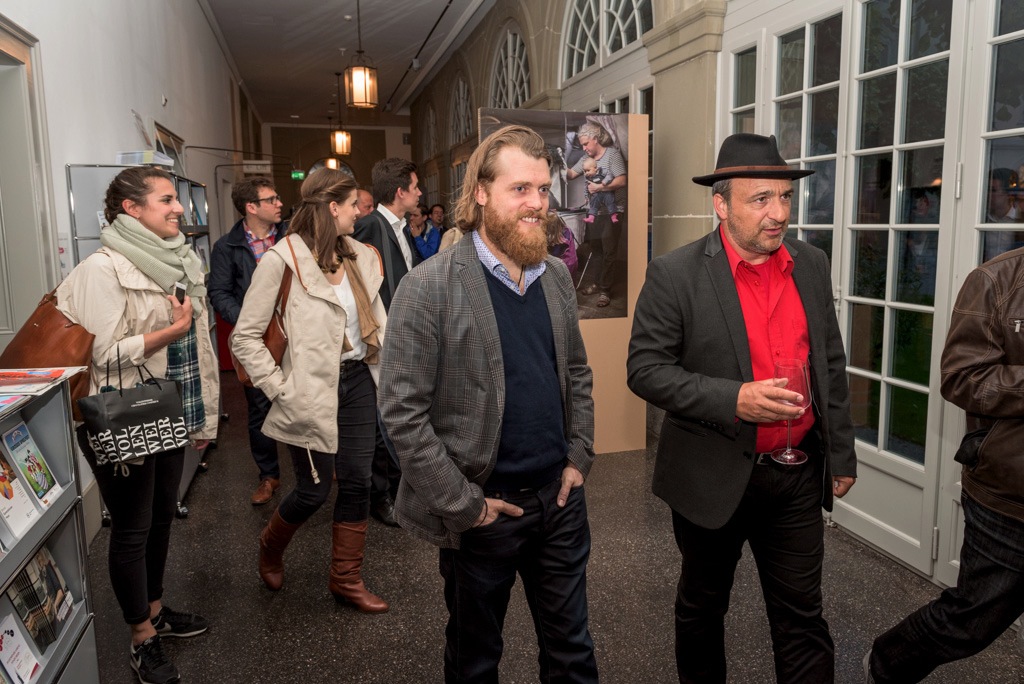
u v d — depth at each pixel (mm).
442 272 1550
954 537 2654
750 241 1687
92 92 3961
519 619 2627
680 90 4301
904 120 2854
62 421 1857
